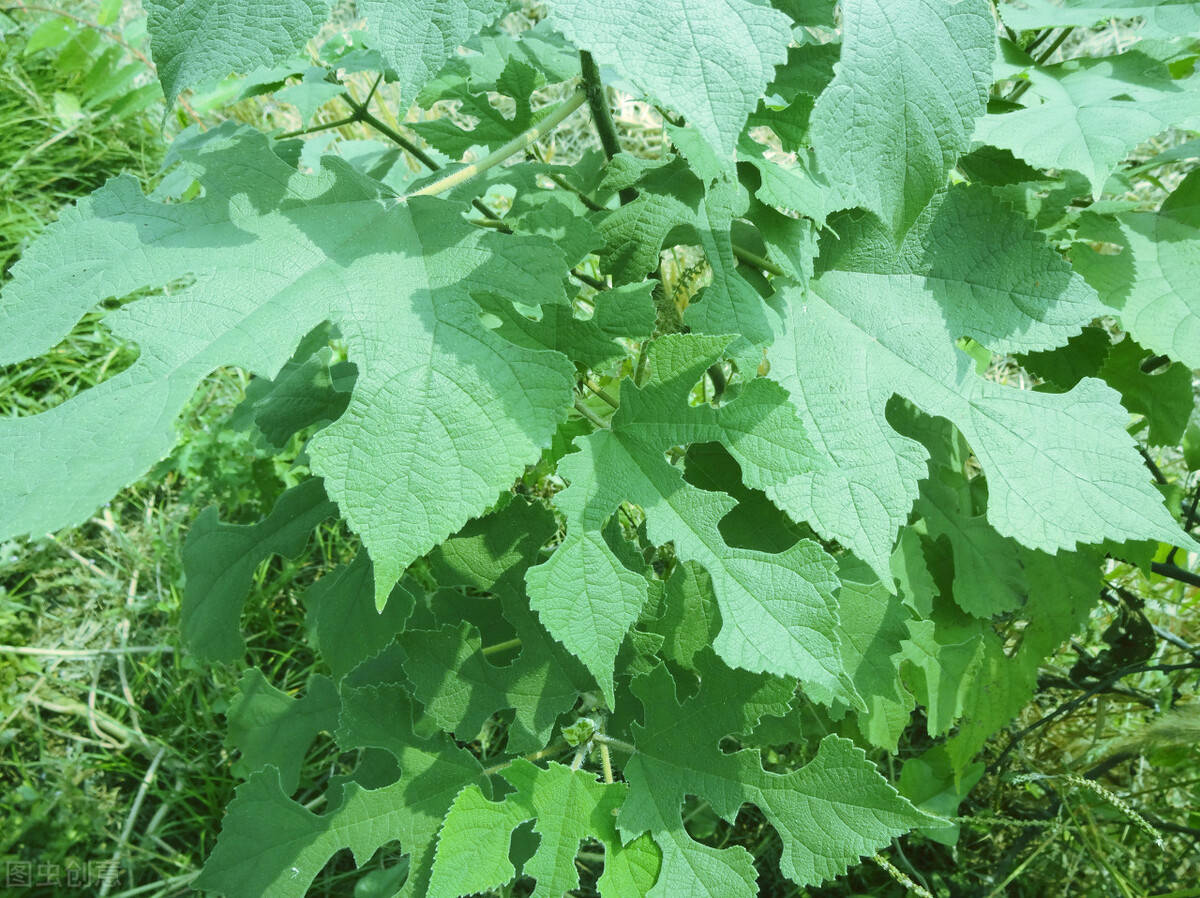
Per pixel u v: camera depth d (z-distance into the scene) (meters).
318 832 0.44
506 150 0.37
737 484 0.45
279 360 0.29
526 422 0.29
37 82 1.12
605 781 0.40
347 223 0.33
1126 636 0.63
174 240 0.32
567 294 0.37
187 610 0.55
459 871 0.36
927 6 0.27
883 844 0.37
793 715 0.43
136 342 0.29
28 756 0.77
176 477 0.90
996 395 0.39
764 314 0.39
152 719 0.77
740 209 0.39
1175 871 0.64
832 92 0.27
